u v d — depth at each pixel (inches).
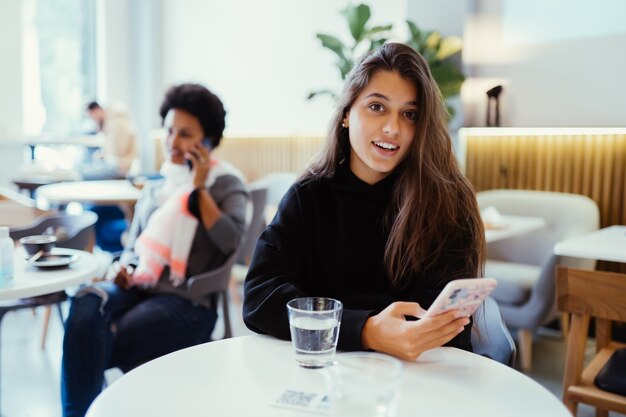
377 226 55.6
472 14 174.1
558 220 146.9
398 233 53.4
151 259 89.1
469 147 177.3
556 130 161.9
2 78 272.2
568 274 69.4
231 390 38.8
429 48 165.9
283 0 242.1
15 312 163.5
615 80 151.4
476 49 175.6
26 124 282.4
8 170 276.2
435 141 53.3
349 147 57.1
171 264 88.6
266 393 38.3
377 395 32.3
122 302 88.2
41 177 223.0
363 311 46.8
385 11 208.2
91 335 72.3
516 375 42.1
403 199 53.9
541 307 122.0
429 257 54.1
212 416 35.0
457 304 41.8
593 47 154.3
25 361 127.3
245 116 260.8
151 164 305.7
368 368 35.0
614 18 150.3
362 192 55.3
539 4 162.6
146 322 82.7
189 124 94.3
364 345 45.6
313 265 56.7
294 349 43.6
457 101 174.7
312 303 45.4
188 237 89.4
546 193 152.8
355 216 55.5
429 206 53.6
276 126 249.1
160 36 299.0
